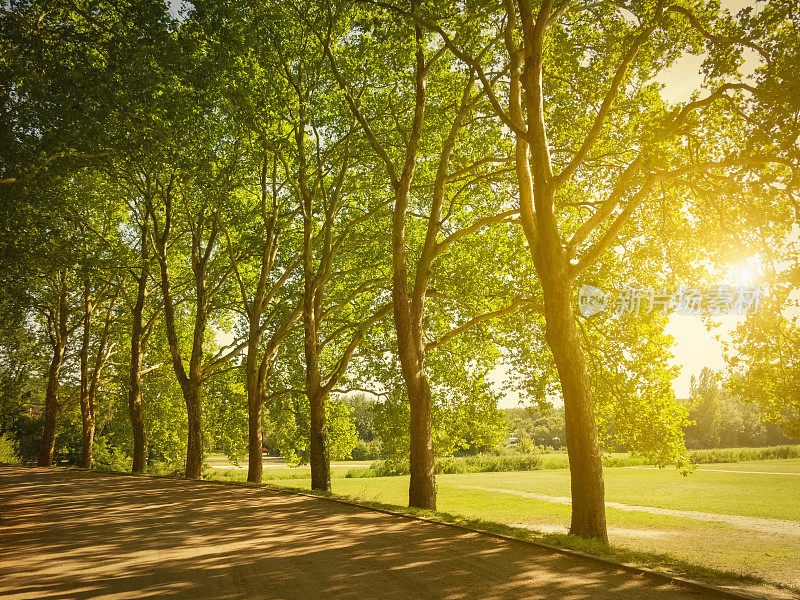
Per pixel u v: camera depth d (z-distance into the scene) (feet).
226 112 67.51
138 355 98.73
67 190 75.82
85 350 119.24
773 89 35.27
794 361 42.04
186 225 98.17
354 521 41.11
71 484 71.82
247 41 55.72
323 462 73.77
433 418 81.87
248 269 98.53
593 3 47.78
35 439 185.57
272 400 97.76
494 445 82.89
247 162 74.23
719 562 53.52
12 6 48.44
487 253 72.08
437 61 67.05
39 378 140.05
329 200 85.66
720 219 49.16
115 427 136.77
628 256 62.08
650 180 42.86
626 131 54.54
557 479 164.04
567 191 61.87
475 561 28.07
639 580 24.66
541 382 68.49
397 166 76.02
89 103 50.26
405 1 55.11
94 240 92.68
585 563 27.78
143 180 88.33
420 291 61.72
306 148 81.25
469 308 72.02
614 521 84.79
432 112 64.44
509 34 48.08
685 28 45.09
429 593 22.49
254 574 25.72
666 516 89.20
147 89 49.98
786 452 223.51
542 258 43.98
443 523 39.22
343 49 70.69
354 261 91.04
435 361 81.87
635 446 60.59
